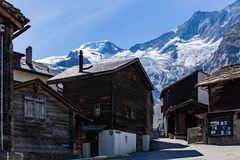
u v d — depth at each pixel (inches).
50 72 2263.8
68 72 1807.3
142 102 1860.2
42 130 1230.3
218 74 1685.5
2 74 898.1
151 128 2111.2
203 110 2338.8
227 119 1577.3
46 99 1254.9
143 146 1818.4
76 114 1375.5
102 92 1683.1
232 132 1556.3
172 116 2504.9
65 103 1321.4
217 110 1628.9
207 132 1630.2
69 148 1317.7
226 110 1599.4
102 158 1306.6
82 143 1567.4
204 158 1127.6
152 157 1300.4
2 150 861.2
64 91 1772.9
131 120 1761.8
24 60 2187.5
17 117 1155.3
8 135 892.6
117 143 1643.7
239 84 1585.9
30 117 1193.4
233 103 1590.8
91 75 1692.9
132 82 1798.7
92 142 1664.6
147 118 1873.8
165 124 2630.4
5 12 906.7
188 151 1391.5
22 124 1168.2
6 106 898.7
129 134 1729.8
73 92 1750.7
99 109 1679.4
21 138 1159.0
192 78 2650.1
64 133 1307.8
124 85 1738.4
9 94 905.5
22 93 1179.9
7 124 895.1
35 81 1211.9
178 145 1800.0
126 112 1734.7
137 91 1830.7
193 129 1763.0
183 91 2657.5
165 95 2741.1
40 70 2172.7
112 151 1621.6
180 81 2659.9
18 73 2041.1
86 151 1641.2
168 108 2581.2
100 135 1652.3
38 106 1224.2
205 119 1644.9
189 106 2353.6
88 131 1643.7
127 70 1769.2
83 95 1724.9
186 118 2368.4
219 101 1627.7
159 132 2854.3
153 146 1879.9
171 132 2491.4
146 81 1878.7
